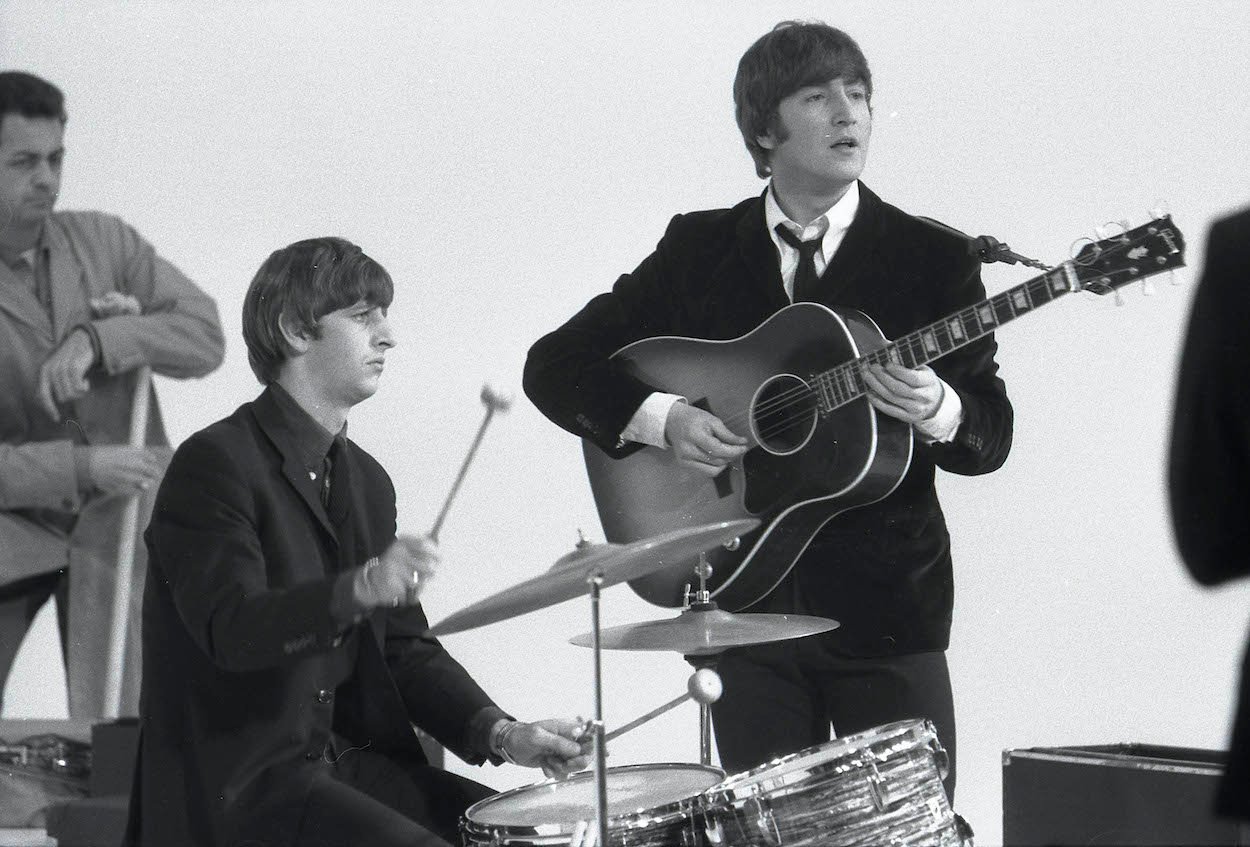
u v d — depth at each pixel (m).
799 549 6.98
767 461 7.11
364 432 10.00
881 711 6.66
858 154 7.04
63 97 9.84
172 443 9.82
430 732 6.32
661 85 10.02
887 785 5.19
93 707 9.30
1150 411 8.99
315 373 6.22
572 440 9.90
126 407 9.70
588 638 6.41
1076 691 8.96
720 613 6.29
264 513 5.85
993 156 9.37
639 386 7.52
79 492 9.47
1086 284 6.32
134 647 9.43
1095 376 9.09
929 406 6.59
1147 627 8.90
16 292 9.53
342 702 6.11
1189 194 9.09
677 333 7.63
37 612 9.36
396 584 5.04
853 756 5.16
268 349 6.20
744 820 5.06
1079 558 9.04
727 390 7.26
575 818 5.26
